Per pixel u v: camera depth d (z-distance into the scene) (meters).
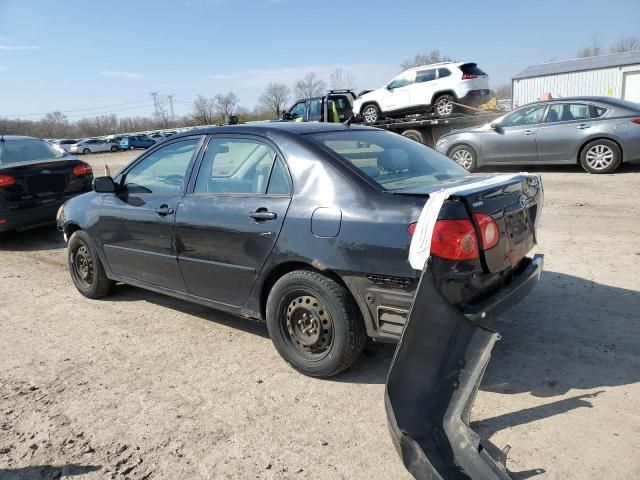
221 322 4.80
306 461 2.84
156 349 4.30
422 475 2.50
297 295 3.63
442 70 15.27
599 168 10.86
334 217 3.37
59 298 5.73
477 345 2.78
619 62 30.34
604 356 3.68
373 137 4.21
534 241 3.72
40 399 3.61
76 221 5.44
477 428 2.99
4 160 8.40
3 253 8.12
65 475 2.83
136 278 4.97
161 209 4.46
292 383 3.63
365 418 3.18
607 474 2.58
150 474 2.80
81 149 52.22
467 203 2.95
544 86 33.06
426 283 2.79
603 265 5.52
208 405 3.42
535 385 3.39
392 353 3.95
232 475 2.76
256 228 3.74
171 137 4.72
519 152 11.53
